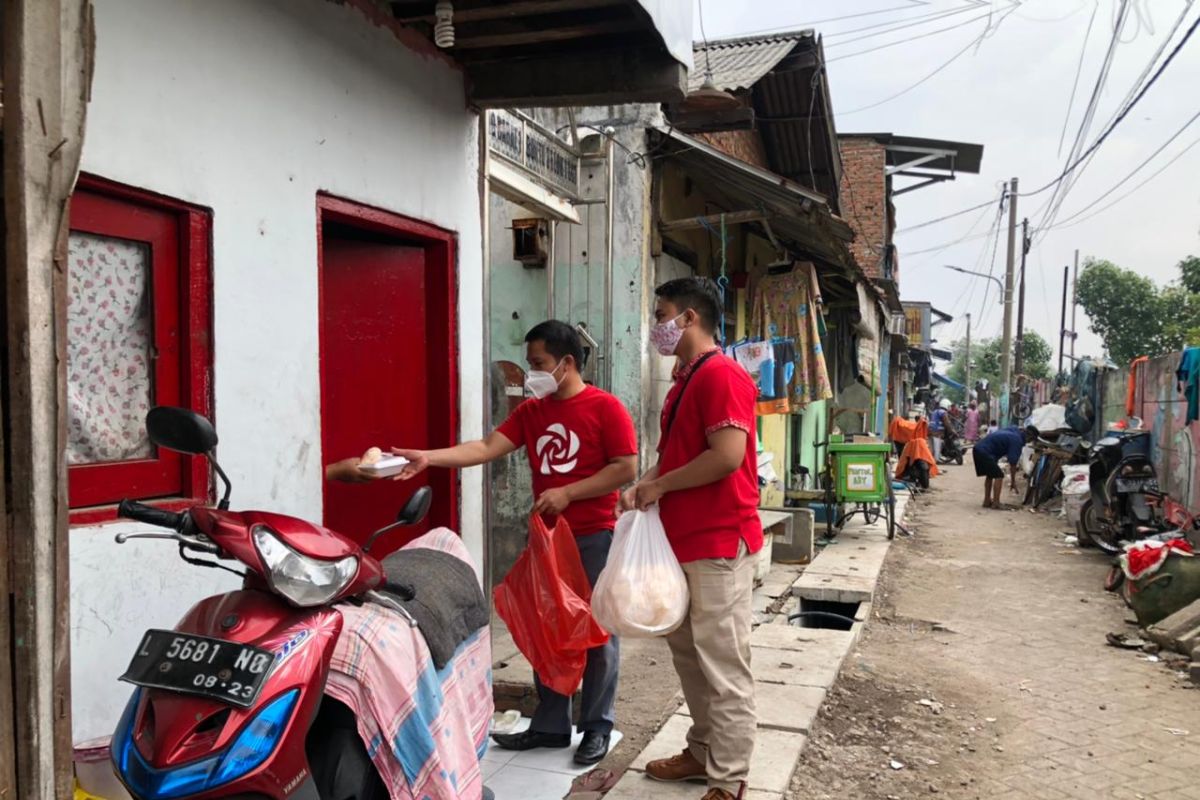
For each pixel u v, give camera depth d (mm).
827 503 10930
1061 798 3900
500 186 5555
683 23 4035
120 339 2691
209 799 1779
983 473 14812
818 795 3746
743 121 7270
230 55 2936
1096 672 5801
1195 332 24625
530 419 3840
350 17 3562
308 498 3336
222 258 2926
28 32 1726
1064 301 37125
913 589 8508
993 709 5035
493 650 5391
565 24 3820
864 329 14477
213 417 2902
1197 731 4734
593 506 3768
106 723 2496
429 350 4426
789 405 9273
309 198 3344
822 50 9359
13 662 1738
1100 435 14867
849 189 17766
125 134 2541
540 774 3701
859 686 5199
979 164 18828
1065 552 10523
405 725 2209
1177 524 9961
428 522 4473
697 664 3416
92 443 2607
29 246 1733
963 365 72750
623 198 6801
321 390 3428
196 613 2064
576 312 6906
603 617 3129
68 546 1840
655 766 3564
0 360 1738
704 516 3180
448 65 4293
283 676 1903
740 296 9891
